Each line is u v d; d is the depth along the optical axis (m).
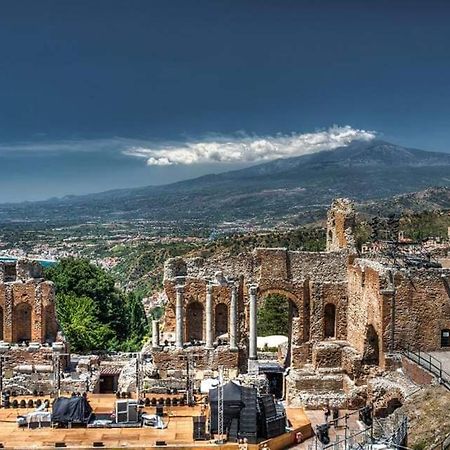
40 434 50.00
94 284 100.62
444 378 53.28
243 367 68.94
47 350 66.31
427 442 44.22
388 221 82.19
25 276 69.69
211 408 50.66
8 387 61.88
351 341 69.19
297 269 70.88
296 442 52.31
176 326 68.12
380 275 62.81
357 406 62.81
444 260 75.56
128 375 65.81
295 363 70.06
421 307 63.22
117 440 48.97
